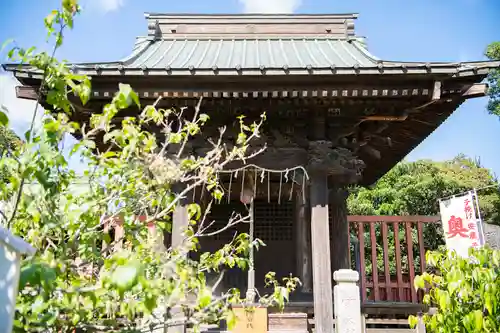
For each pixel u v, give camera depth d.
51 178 2.59
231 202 8.76
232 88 5.54
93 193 3.01
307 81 5.48
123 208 3.24
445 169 21.77
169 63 6.71
